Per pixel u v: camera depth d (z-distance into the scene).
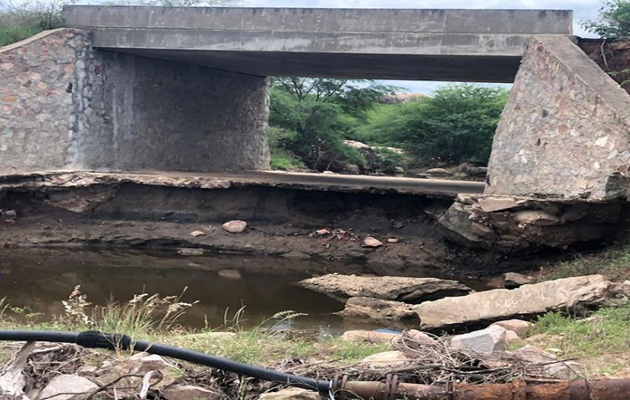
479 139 29.31
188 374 4.65
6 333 4.47
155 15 14.32
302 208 14.80
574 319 7.66
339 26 13.30
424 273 12.48
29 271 11.68
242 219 14.77
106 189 14.47
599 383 4.22
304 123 28.56
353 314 9.65
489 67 14.56
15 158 14.19
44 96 14.32
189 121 17.38
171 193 14.80
